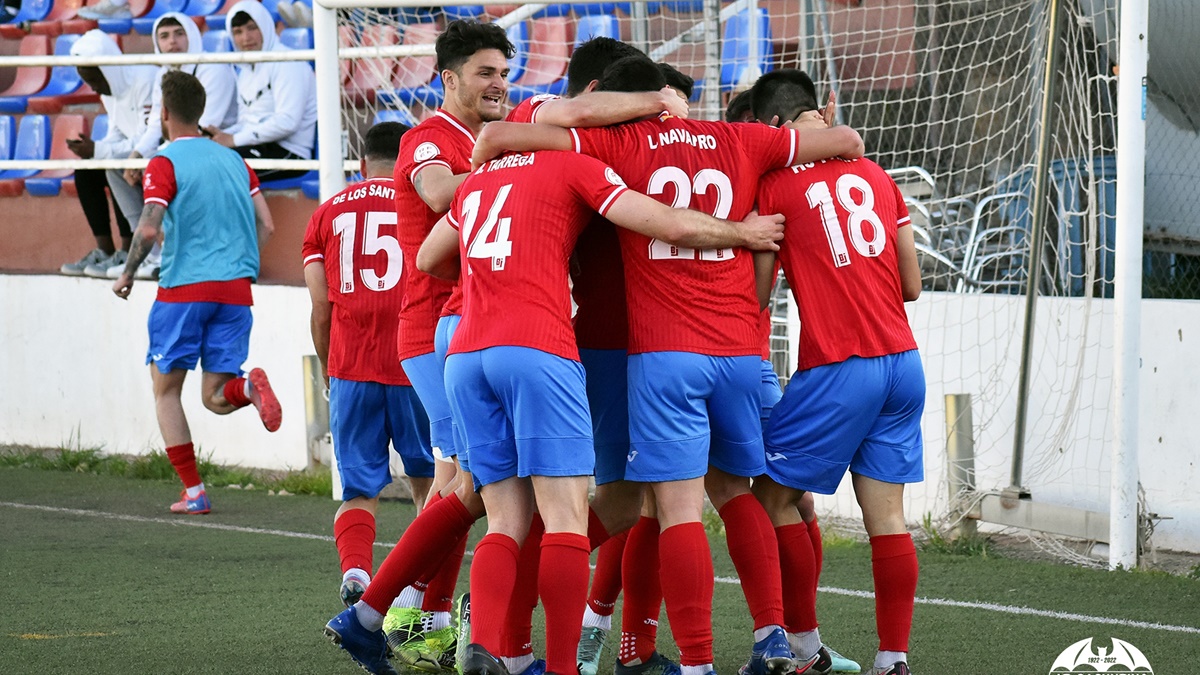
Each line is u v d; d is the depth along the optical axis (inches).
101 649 545.0
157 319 911.7
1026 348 797.2
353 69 1176.8
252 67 1190.3
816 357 487.8
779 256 497.7
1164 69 860.6
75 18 1429.6
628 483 513.0
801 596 508.4
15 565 740.0
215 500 981.8
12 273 1254.9
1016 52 971.3
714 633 589.9
